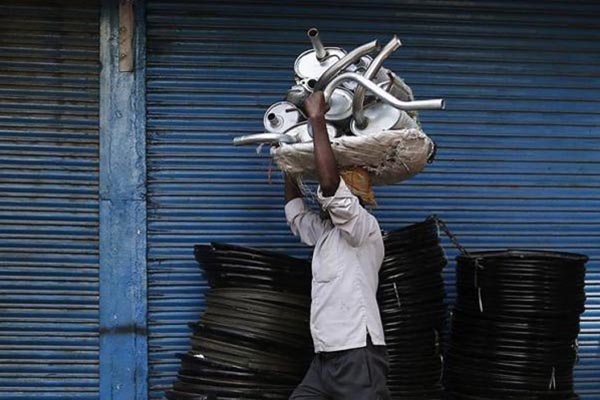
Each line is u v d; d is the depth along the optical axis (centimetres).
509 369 430
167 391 432
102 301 466
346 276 362
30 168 467
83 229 468
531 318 429
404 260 426
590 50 502
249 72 480
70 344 467
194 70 477
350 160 376
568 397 439
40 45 468
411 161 379
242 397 405
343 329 357
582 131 502
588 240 501
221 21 478
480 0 494
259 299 415
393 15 488
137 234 468
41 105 468
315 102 362
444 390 455
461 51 494
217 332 414
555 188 499
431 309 432
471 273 439
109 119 468
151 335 470
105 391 464
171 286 473
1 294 464
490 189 495
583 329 501
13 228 465
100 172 468
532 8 497
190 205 475
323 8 484
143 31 473
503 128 497
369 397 353
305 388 368
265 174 479
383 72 384
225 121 478
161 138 474
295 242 479
